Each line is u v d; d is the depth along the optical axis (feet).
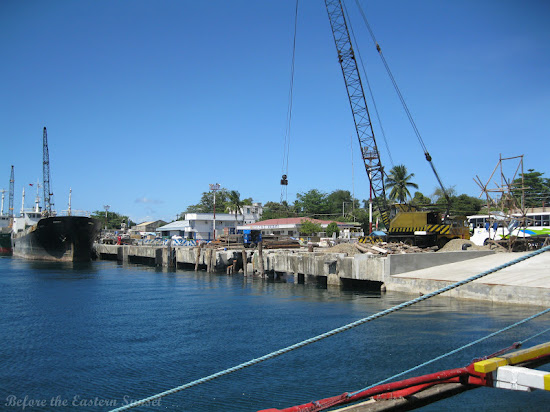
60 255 221.05
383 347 51.16
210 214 316.40
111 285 122.83
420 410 33.27
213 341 57.41
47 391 41.01
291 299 92.07
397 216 137.90
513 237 122.62
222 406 36.24
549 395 36.01
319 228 271.69
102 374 45.32
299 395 38.06
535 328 56.13
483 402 34.63
